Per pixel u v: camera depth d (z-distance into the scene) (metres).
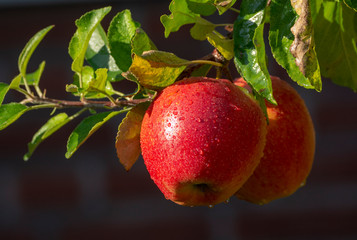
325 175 1.72
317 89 0.86
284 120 0.94
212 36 0.89
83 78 0.93
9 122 0.93
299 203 1.73
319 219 1.72
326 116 1.70
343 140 1.70
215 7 0.90
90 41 0.97
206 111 0.87
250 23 0.88
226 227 1.74
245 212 1.74
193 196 0.89
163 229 1.74
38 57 1.74
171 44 1.71
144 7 1.73
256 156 0.89
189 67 0.91
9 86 0.94
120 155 0.90
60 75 1.74
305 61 0.86
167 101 0.88
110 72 0.96
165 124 0.88
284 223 1.73
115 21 0.93
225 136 0.87
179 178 0.88
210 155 0.87
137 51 0.89
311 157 0.96
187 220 1.74
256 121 0.88
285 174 0.94
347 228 1.71
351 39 0.96
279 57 0.87
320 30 0.96
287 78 1.66
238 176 0.88
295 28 0.86
